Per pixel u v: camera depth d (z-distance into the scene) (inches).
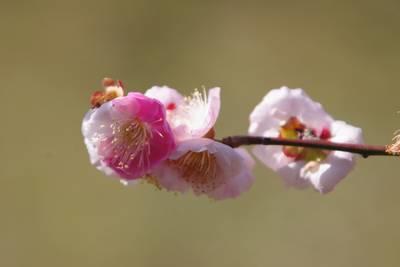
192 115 15.4
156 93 15.5
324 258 27.2
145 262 28.0
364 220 27.7
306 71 34.8
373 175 28.7
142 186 29.4
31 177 31.4
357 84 34.2
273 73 34.8
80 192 30.5
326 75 34.6
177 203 28.7
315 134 16.3
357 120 32.8
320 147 15.5
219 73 34.9
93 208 29.7
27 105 34.7
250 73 34.8
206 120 15.1
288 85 34.4
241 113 32.6
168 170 15.2
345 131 16.1
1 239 29.4
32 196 30.7
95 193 30.2
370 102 33.4
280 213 28.0
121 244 28.6
